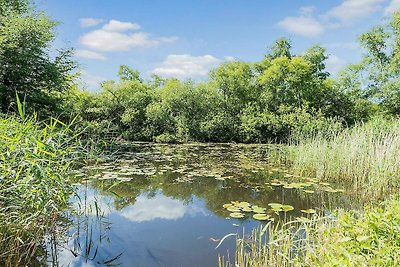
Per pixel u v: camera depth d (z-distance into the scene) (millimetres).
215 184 7871
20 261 3475
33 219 3648
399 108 22562
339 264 2473
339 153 8602
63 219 4879
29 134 3596
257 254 3547
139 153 13758
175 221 5152
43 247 3910
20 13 15133
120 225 4891
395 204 3695
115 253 3887
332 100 27812
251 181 8250
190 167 10219
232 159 12391
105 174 8406
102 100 22500
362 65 26547
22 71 12469
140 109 22594
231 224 5012
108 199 6348
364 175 7223
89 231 4559
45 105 13844
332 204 6090
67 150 4145
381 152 7441
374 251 2680
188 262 3688
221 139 22703
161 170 9469
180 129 22125
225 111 24422
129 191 7031
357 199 6441
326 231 3342
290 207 5793
